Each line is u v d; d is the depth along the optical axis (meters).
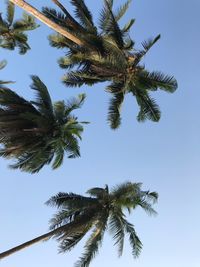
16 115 27.31
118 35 25.39
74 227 25.25
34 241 25.09
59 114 27.30
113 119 25.27
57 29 24.02
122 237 26.17
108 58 24.25
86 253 25.30
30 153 27.27
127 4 26.81
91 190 26.59
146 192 26.05
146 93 25.69
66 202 26.44
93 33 26.05
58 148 27.47
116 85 25.27
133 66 24.77
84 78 26.70
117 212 26.47
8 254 24.34
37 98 27.36
